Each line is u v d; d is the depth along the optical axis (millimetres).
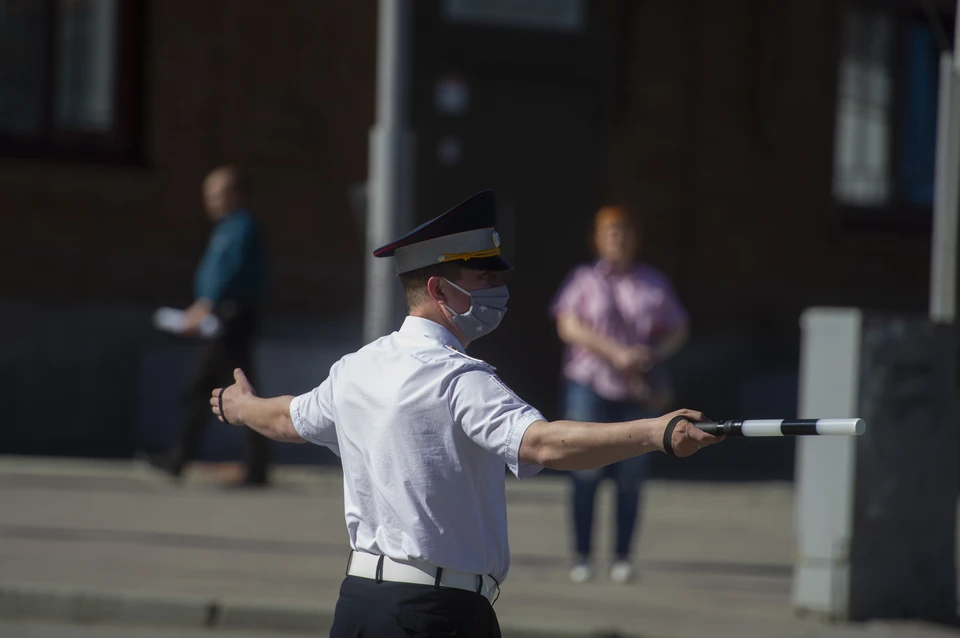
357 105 49750
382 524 11094
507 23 51219
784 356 55719
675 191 54031
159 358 47531
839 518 25531
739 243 55125
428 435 10883
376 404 11172
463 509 10898
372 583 11117
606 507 39438
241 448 46281
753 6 55062
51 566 27766
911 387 26125
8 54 47844
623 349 28094
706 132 54500
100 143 48250
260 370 47750
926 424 26344
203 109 48594
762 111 55406
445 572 10953
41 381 46875
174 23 48344
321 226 49562
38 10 47969
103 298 47594
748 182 55250
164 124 48312
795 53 55906
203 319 38031
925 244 59000
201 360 38406
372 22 49719
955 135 26625
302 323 49250
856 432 9305
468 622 10977
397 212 31266
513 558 30766
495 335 51719
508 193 51625
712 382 54375
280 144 49188
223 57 48688
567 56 52031
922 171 59656
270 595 25891
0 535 30719
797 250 56312
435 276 11422
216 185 38812
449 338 11438
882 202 58875
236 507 35719
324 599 25656
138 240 48062
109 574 27234
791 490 42719
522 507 37844
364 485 11281
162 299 48188
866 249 57750
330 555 30094
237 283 38094
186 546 30391
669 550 32500
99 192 47625
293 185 49312
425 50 50000
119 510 34469
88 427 47250
